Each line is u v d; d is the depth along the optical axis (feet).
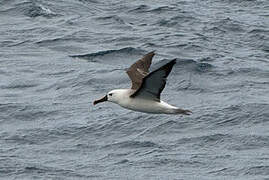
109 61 99.86
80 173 61.31
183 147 67.67
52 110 78.69
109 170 62.03
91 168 62.54
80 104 81.25
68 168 62.44
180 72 91.81
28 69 95.40
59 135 71.46
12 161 63.77
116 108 78.89
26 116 77.10
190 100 82.48
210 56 101.76
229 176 60.54
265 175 60.54
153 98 46.73
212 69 93.76
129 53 102.68
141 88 46.06
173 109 46.75
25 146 68.49
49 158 65.21
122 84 88.43
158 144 68.39
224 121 74.08
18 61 99.19
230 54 104.73
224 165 62.80
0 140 70.03
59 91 85.92
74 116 77.00
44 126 73.92
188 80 89.15
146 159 64.39
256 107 77.51
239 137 69.41
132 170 61.98
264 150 66.39
